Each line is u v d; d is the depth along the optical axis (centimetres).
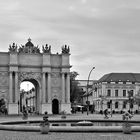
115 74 19000
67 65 13288
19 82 12925
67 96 13300
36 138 3597
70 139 3500
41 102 13062
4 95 12800
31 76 13050
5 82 12825
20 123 6325
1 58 12825
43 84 13062
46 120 4156
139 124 6034
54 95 13262
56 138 3597
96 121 6862
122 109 18238
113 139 3506
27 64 13000
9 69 12775
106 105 18288
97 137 3688
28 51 13075
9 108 12631
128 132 4094
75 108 17388
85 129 4250
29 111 14338
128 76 18862
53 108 13362
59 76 13375
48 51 13200
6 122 5991
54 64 13325
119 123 6400
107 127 4272
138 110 17125
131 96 16962
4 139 3506
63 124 6069
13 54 12812
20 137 3697
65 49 13350
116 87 18450
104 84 18425
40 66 13125
